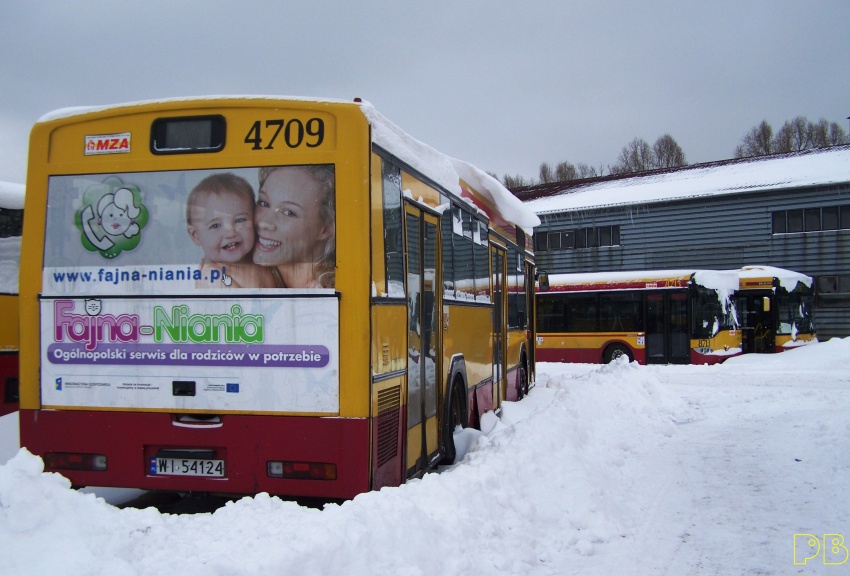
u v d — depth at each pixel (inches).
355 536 170.2
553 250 1585.9
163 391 243.0
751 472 308.2
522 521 232.4
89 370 248.1
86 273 249.6
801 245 1332.4
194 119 246.7
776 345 1005.8
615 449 362.3
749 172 1504.7
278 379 236.2
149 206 247.3
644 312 1001.5
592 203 1542.8
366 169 238.1
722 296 973.8
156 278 245.1
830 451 323.3
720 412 490.0
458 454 336.8
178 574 143.8
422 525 191.3
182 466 242.1
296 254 237.5
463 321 368.2
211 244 242.1
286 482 235.1
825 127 3708.2
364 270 234.2
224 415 239.5
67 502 167.6
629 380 517.0
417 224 295.6
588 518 242.8
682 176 1642.5
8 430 356.2
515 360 548.4
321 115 240.5
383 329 246.8
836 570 196.1
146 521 176.2
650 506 265.7
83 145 253.3
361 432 230.8
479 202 417.4
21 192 397.1
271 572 146.4
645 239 1482.5
